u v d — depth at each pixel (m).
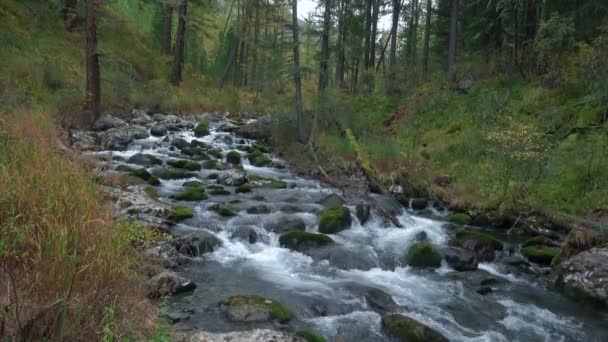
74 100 17.59
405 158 15.37
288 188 13.91
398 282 8.04
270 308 6.04
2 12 22.39
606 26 14.56
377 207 11.94
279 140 19.58
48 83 18.27
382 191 13.74
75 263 3.96
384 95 24.77
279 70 19.19
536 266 9.38
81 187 5.36
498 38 24.44
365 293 7.16
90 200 5.07
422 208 13.28
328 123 20.25
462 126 18.12
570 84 15.99
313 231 10.17
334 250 8.80
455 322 6.65
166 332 4.00
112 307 3.83
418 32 44.38
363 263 8.55
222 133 21.42
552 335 6.51
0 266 3.80
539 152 11.91
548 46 16.97
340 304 6.72
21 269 3.92
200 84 33.66
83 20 27.75
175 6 28.19
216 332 5.40
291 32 18.84
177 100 26.09
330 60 23.31
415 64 31.09
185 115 25.22
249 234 9.08
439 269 8.81
